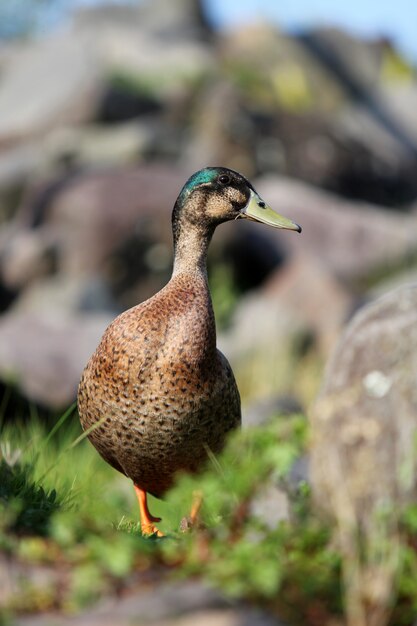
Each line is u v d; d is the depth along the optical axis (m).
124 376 7.62
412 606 5.25
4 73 36.50
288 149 31.66
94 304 22.02
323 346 20.59
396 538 5.31
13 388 15.05
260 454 5.96
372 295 23.05
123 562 5.26
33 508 6.71
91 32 39.41
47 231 23.67
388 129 37.03
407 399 5.64
